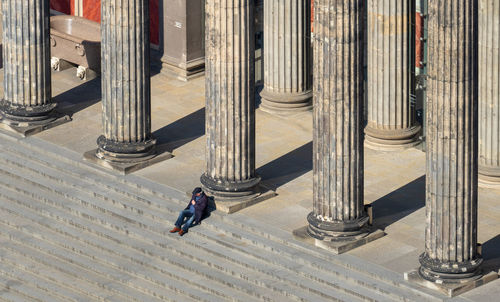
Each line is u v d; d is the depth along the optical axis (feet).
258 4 584.40
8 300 478.18
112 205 499.92
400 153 524.11
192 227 480.64
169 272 467.93
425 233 441.68
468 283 436.35
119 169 511.40
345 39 445.78
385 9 512.22
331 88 450.71
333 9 443.32
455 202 432.66
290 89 554.46
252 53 481.05
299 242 464.65
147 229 486.38
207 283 461.78
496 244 459.32
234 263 465.06
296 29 549.13
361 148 459.73
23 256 492.95
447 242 435.53
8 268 489.67
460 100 424.46
